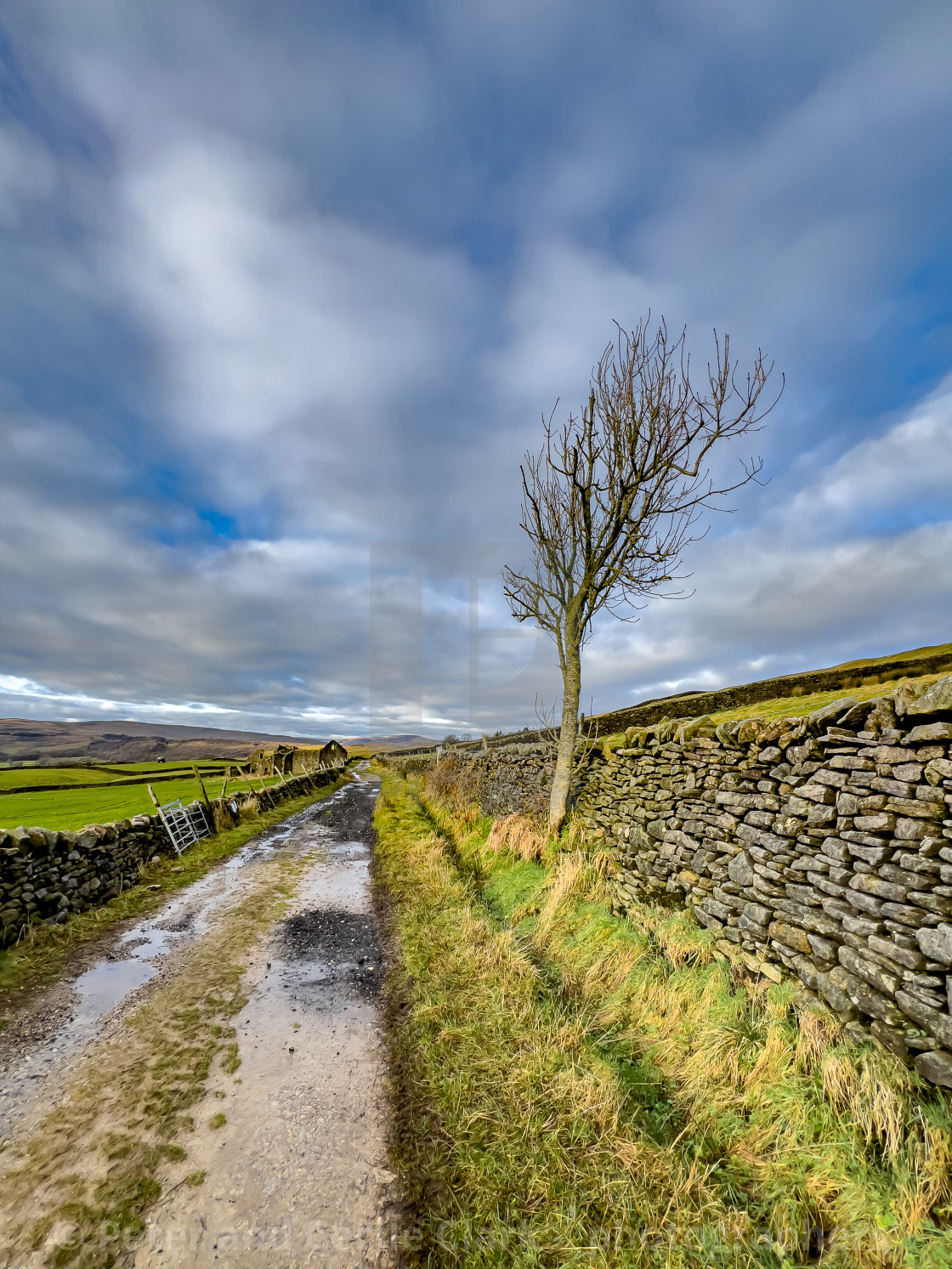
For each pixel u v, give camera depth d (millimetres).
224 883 10656
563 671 9469
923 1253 2535
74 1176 3539
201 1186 3492
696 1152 3467
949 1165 2814
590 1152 3572
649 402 7691
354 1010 5875
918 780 3529
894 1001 3459
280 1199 3400
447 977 6051
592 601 9047
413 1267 2959
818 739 4383
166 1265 2967
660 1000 4984
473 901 8453
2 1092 4348
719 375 7098
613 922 6512
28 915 7410
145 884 10172
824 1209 2973
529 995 5430
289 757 43219
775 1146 3424
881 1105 3154
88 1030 5332
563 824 9164
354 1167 3678
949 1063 3041
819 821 4293
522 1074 4309
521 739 21141
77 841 8547
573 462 8445
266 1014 5734
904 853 3549
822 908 4145
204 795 15578
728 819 5430
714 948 5312
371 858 13023
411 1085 4480
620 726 24328
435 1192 3426
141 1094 4391
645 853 6926
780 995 4312
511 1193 3338
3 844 7195
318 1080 4629
